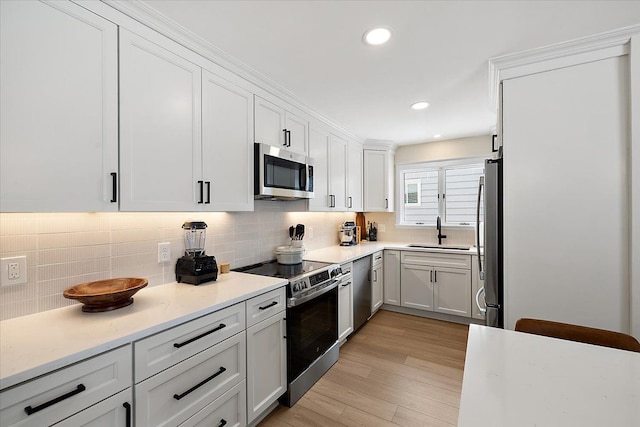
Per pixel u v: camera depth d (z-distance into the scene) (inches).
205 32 62.7
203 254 77.2
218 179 71.7
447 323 136.0
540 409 29.5
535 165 73.0
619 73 65.2
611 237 66.1
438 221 157.5
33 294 50.4
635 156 62.4
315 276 87.2
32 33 42.2
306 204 109.5
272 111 90.5
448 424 70.1
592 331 50.6
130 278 61.3
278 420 71.8
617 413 28.7
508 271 75.9
